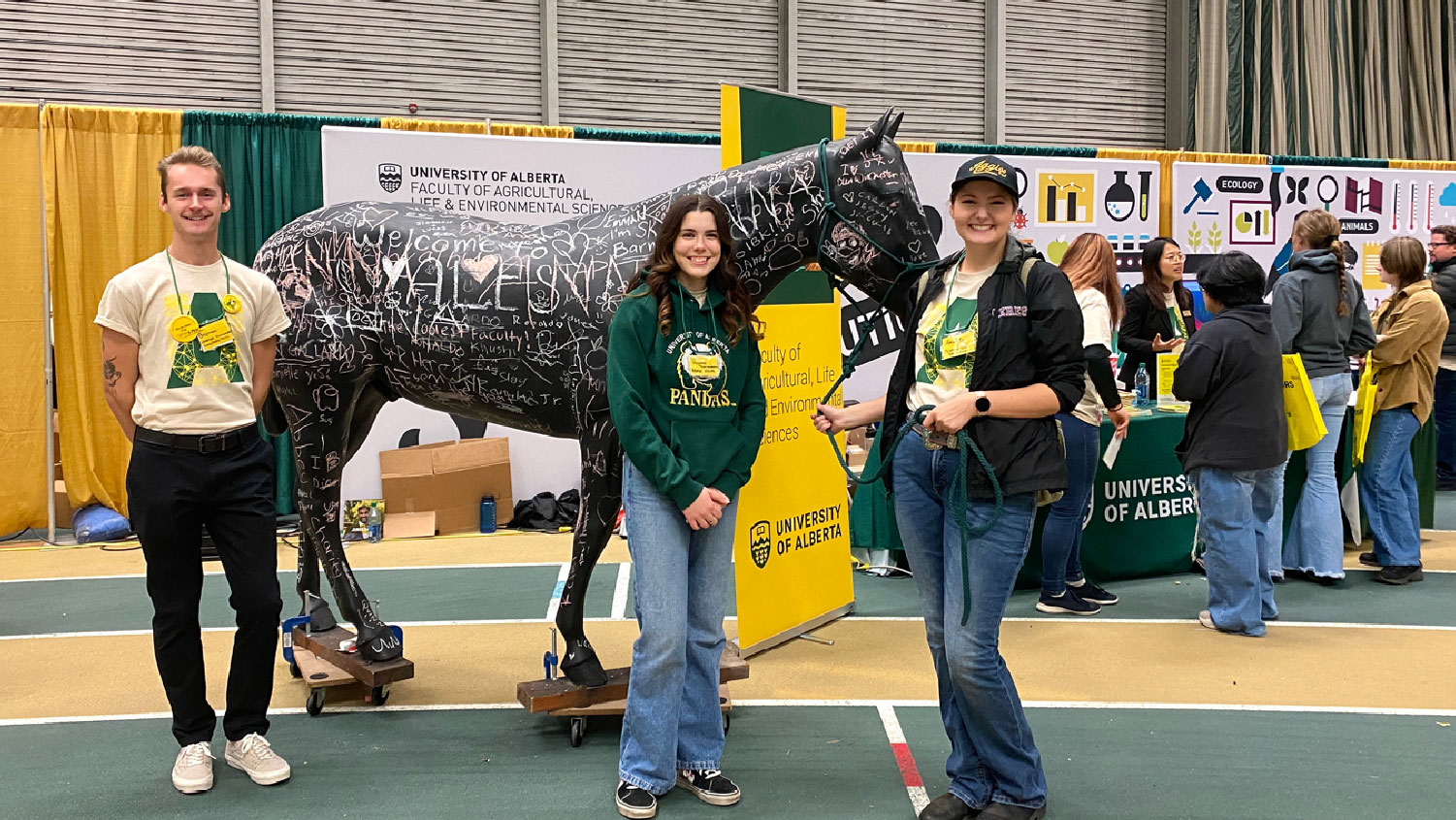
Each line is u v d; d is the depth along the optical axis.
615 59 8.11
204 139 5.88
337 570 3.41
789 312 4.09
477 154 6.01
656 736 2.61
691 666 2.71
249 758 2.84
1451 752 3.03
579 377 2.97
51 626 4.30
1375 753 3.03
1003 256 2.39
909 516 2.47
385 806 2.69
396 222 3.26
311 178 6.04
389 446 6.18
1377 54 9.34
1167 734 3.18
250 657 2.84
